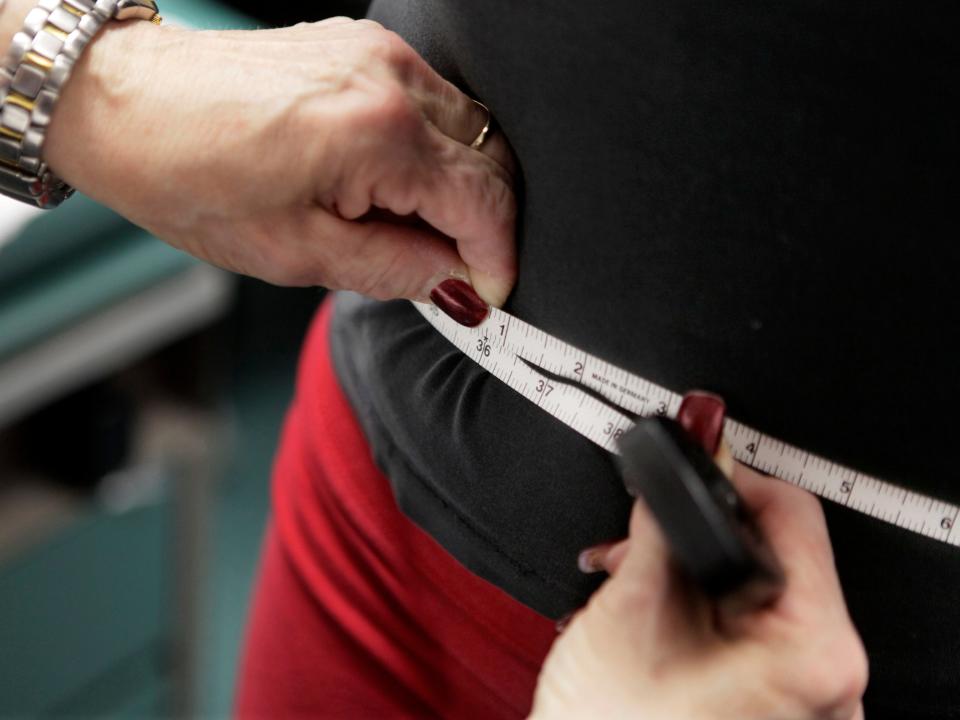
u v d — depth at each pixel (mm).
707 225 731
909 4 614
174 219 894
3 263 1320
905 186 666
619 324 808
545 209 808
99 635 1739
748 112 685
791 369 759
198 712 1998
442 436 924
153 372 1644
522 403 868
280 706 1317
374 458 1049
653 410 821
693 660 709
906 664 841
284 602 1267
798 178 690
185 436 1666
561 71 737
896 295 702
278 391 2785
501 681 1024
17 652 1637
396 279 902
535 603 935
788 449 795
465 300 897
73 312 1388
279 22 1816
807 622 712
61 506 1539
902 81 638
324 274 915
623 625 719
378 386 996
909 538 789
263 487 2602
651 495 647
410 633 1104
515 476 881
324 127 809
